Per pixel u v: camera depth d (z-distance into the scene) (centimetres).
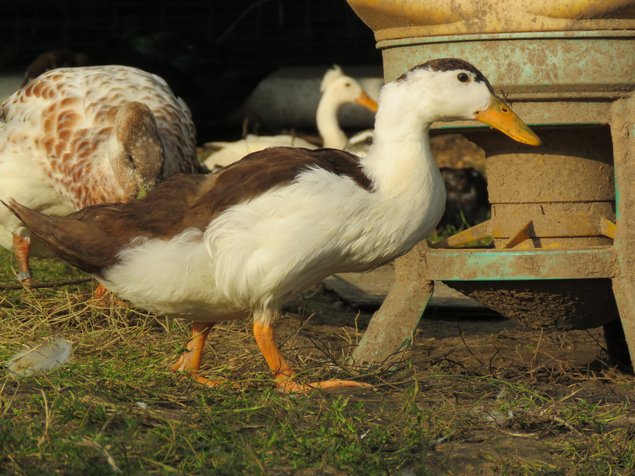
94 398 434
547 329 577
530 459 405
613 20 511
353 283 786
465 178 1009
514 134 479
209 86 1166
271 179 451
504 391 475
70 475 361
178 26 1348
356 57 1337
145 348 536
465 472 393
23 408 423
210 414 418
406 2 534
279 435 400
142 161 611
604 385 530
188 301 470
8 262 738
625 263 518
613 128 521
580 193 550
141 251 458
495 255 525
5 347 529
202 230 454
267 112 1252
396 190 464
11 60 1289
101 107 653
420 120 472
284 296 472
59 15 1315
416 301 560
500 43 519
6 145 657
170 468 365
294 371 495
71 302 621
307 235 452
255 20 1352
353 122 1263
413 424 420
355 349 565
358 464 385
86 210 476
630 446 414
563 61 513
